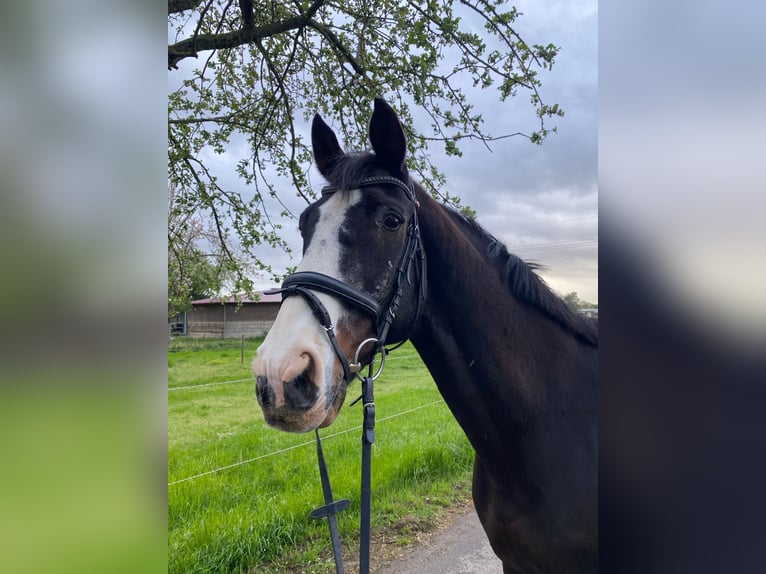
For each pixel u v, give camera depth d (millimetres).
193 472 4090
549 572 1454
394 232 1367
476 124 3117
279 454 4625
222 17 3121
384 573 2799
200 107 3443
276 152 3672
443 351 1518
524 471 1479
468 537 3211
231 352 15125
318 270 1273
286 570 2766
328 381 1186
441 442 4852
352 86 3467
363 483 1284
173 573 2514
